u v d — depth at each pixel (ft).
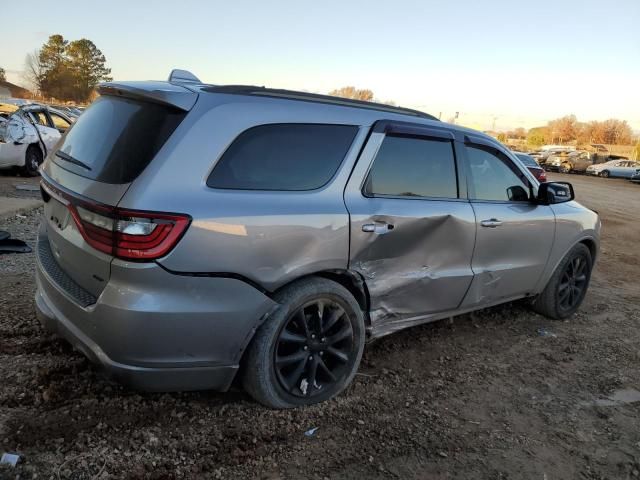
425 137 12.21
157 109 9.20
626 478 9.43
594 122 306.76
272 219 9.25
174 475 8.42
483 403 11.51
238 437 9.46
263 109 9.72
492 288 14.14
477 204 13.30
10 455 8.32
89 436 9.04
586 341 15.58
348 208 10.40
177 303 8.54
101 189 8.74
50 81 270.67
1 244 18.83
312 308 10.27
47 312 9.91
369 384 11.80
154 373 8.79
